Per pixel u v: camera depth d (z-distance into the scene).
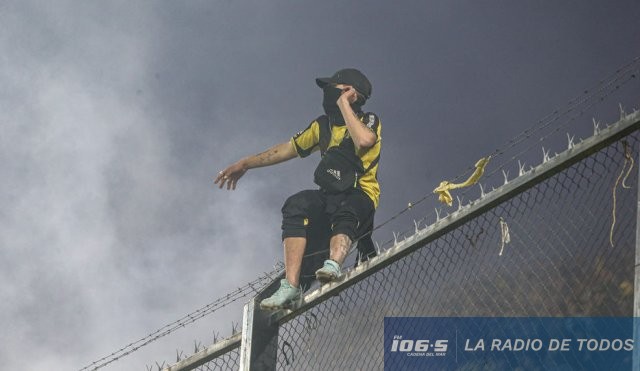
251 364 12.78
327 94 15.45
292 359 12.56
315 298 12.51
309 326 12.45
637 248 8.78
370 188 14.27
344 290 12.10
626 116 9.22
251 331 12.99
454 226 10.62
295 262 13.56
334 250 13.37
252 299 13.25
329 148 14.75
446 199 10.96
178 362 14.38
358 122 14.41
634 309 8.64
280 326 13.13
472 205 10.39
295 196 14.20
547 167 9.72
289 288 13.02
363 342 11.45
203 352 14.02
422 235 10.95
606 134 9.30
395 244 11.34
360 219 13.90
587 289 9.27
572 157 9.54
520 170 10.05
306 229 14.11
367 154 14.44
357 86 15.32
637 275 8.70
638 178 9.00
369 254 13.51
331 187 14.09
